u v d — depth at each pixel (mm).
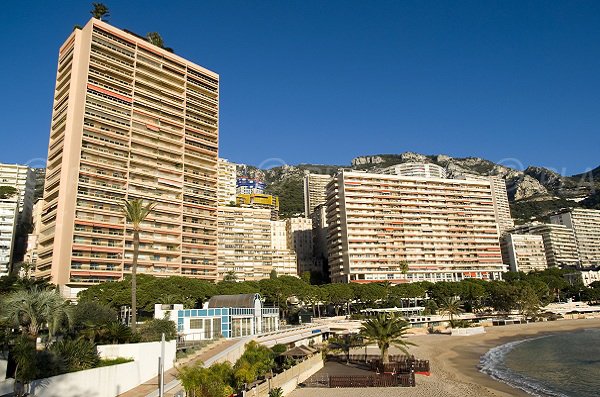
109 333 38969
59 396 27438
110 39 114062
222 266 184125
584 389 46031
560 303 161125
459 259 181500
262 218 198500
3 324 32719
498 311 141625
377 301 144875
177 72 129875
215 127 134375
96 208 102312
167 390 33000
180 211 118375
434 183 188750
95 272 98125
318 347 74688
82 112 104875
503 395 43156
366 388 45938
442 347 87062
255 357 47656
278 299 117500
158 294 82375
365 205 176750
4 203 147375
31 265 119938
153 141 118188
